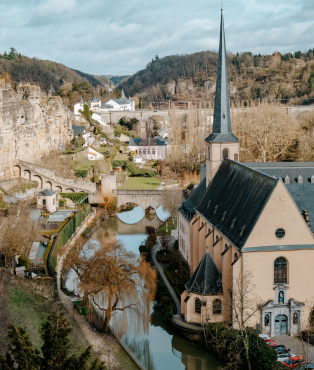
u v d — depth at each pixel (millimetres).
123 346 74188
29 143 167000
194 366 73688
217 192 94312
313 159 179875
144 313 77125
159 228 143250
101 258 76938
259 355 65500
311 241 73312
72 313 79125
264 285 73312
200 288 77938
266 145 182125
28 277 86375
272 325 74125
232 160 96062
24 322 66438
